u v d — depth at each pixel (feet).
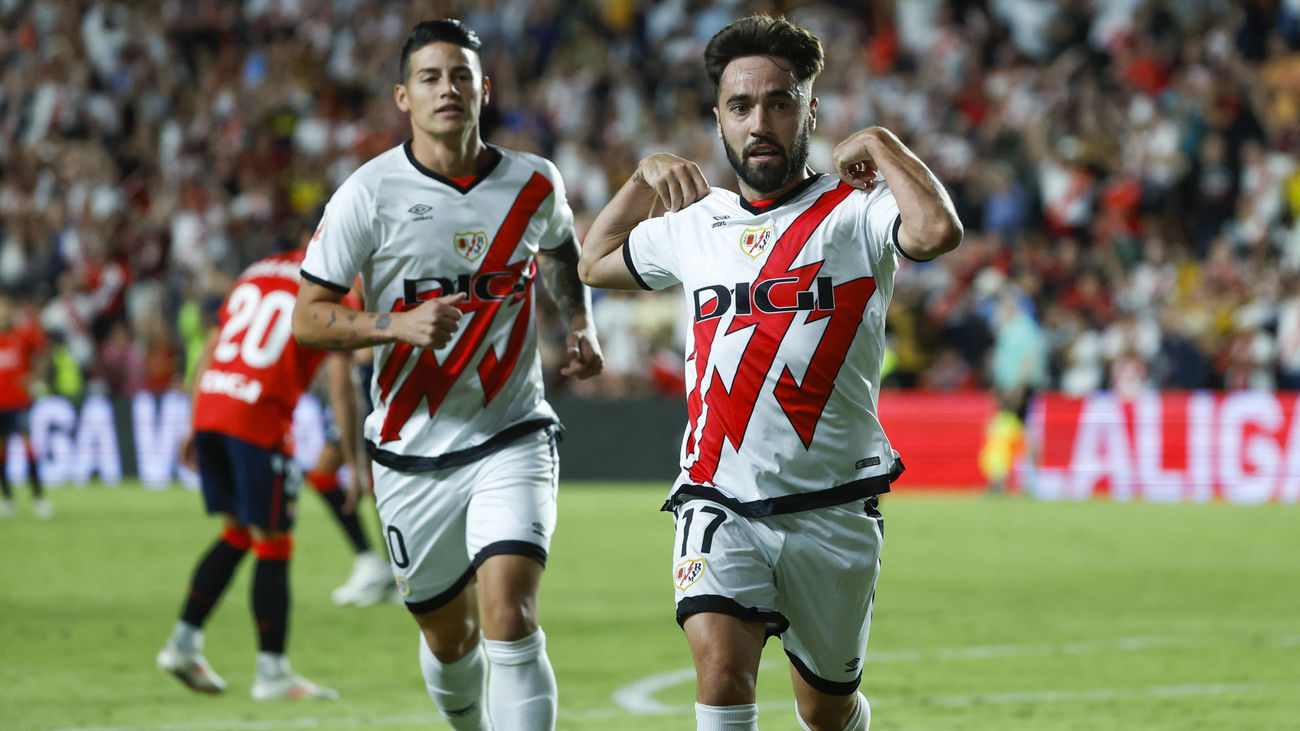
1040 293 181.47
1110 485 160.97
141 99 236.63
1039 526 132.46
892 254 38.34
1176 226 191.52
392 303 48.34
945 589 96.12
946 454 166.40
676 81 220.23
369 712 59.88
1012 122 203.82
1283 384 167.32
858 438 38.88
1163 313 170.60
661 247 40.73
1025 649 74.64
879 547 39.47
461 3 233.55
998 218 194.29
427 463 47.80
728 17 225.97
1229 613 86.38
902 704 61.00
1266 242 183.83
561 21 232.94
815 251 38.24
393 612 87.10
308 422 166.50
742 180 39.17
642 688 65.00
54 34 244.83
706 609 37.58
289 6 245.04
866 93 207.51
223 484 63.10
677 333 180.86
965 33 219.00
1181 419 159.84
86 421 177.27
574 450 169.58
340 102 230.68
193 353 175.01
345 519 90.33
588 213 203.31
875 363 38.99
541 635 45.16
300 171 219.00
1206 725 56.80
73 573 101.55
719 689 36.83
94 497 158.20
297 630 80.59
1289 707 60.39
